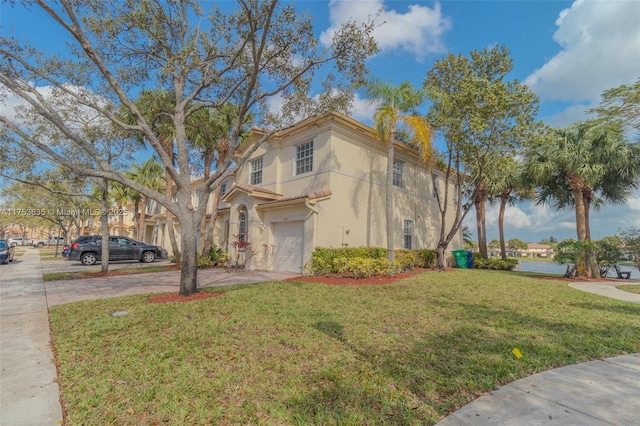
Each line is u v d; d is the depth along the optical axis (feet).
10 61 25.16
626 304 25.03
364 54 28.27
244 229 52.75
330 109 33.09
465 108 44.45
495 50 47.75
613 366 13.08
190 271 27.66
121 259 65.16
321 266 39.91
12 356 14.69
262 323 18.89
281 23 26.68
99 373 12.48
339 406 10.03
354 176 47.88
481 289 31.78
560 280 42.83
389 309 22.35
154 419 9.54
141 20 25.75
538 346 15.20
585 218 48.55
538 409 9.75
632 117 33.40
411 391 10.96
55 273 46.73
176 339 16.16
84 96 30.68
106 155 41.14
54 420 9.57
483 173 53.01
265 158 56.18
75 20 21.93
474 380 11.72
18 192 69.62
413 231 58.85
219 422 9.38
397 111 45.60
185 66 26.89
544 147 47.83
